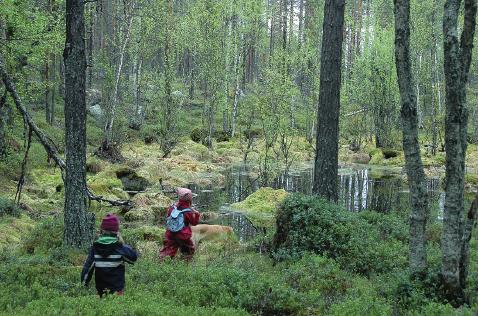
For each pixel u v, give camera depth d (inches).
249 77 2765.7
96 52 2001.7
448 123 273.7
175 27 1760.6
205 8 1715.1
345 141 1936.5
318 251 405.4
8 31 722.2
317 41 2073.1
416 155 303.0
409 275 300.0
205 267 355.9
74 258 374.0
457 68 271.7
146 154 1363.2
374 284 331.3
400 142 1800.0
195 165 1240.2
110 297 249.3
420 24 1669.5
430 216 628.7
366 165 1552.7
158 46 1708.9
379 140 1748.3
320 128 531.5
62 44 837.8
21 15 749.3
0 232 515.8
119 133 1293.1
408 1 298.5
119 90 1665.8
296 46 1958.7
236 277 304.5
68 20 407.8
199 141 1697.8
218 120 2148.1
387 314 250.1
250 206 762.8
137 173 986.7
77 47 410.0
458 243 275.3
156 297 264.5
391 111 1749.5
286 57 1476.4
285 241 425.4
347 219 427.8
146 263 358.3
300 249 407.2
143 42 1593.3
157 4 1531.7
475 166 1299.2
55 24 858.1
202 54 1723.7
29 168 936.9
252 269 362.9
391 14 2095.2
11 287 277.7
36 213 664.4
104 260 269.4
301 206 429.1
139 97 1736.0
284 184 1042.1
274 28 2800.2
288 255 398.6
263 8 1893.5
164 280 319.3
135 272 329.7
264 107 1148.5
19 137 1136.2
